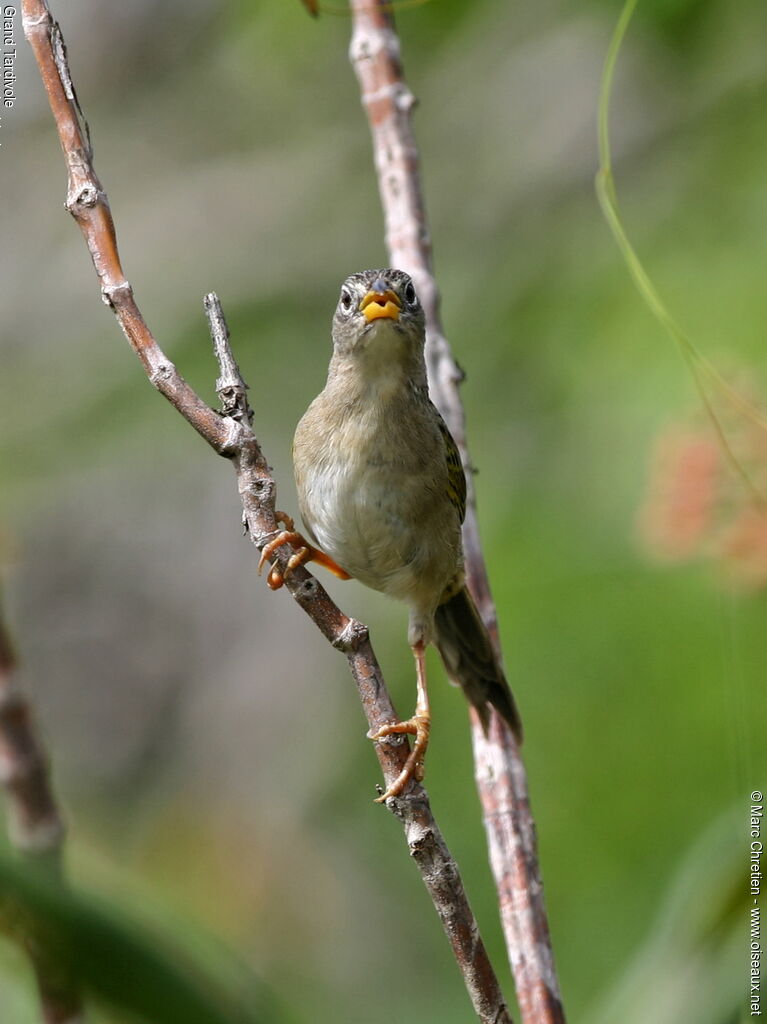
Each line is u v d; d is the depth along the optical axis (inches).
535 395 515.5
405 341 284.8
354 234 572.7
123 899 155.4
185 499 656.4
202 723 626.2
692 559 268.4
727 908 196.1
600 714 439.8
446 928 183.5
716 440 260.8
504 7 508.7
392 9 301.3
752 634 419.2
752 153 498.6
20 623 645.3
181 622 654.5
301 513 306.7
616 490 471.5
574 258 523.5
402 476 290.7
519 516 494.3
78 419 580.1
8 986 196.9
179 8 609.3
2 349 603.5
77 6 623.8
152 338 188.1
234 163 605.9
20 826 201.9
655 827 418.0
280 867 523.5
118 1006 149.6
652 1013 189.8
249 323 566.3
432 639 307.6
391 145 295.9
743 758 216.1
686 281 495.2
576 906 415.2
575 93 546.6
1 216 628.1
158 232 599.5
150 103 621.3
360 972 485.1
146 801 607.5
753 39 448.5
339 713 603.5
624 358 490.0
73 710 640.4
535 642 458.3
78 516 650.2
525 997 215.2
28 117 630.5
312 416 300.0
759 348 466.3
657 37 442.6
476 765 238.7
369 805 536.7
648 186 525.0
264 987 159.0
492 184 556.4
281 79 585.3
